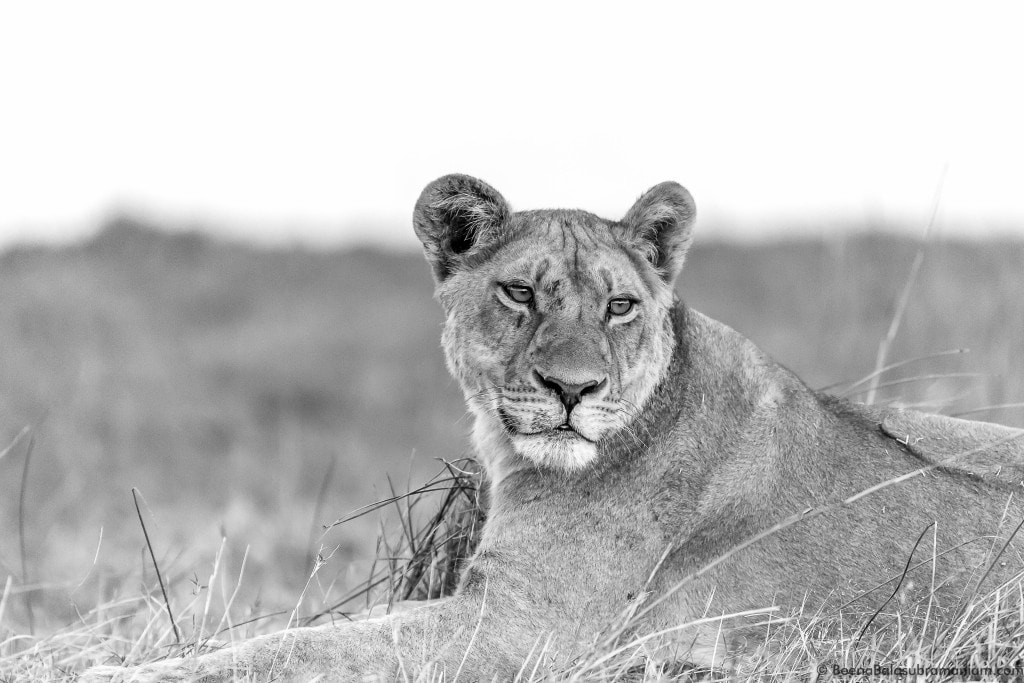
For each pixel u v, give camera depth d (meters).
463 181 9.91
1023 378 14.73
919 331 18.80
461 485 10.52
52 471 22.00
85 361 27.91
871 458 9.26
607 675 8.20
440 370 32.50
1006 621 8.39
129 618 11.17
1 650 9.52
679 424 9.40
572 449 8.99
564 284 9.30
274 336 36.94
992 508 8.99
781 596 8.86
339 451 25.72
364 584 11.69
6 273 37.66
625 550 8.99
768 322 33.88
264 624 11.02
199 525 19.08
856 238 29.19
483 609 8.66
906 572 8.58
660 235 10.07
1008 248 20.45
